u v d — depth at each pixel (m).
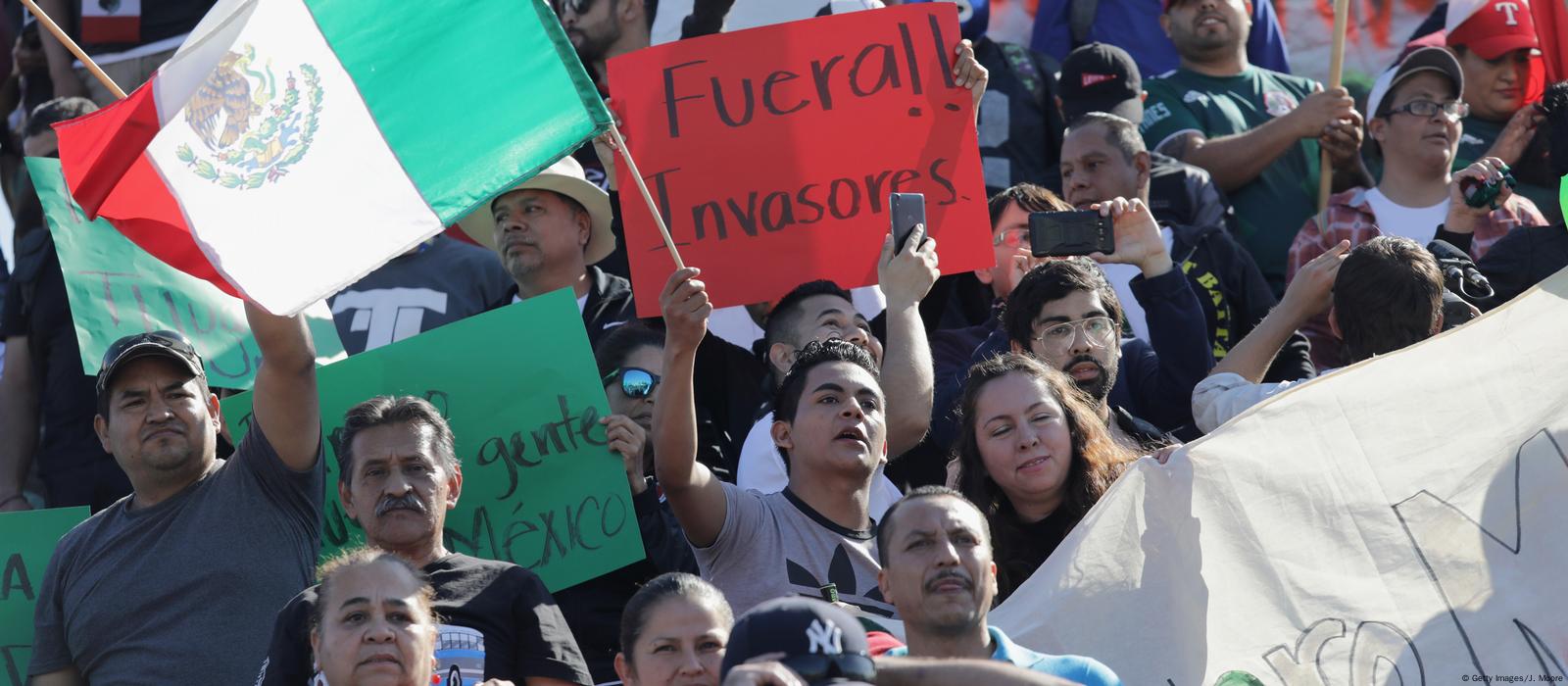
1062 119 13.50
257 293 8.44
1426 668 7.92
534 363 9.91
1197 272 12.04
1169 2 14.29
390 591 7.55
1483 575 8.03
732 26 13.73
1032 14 15.29
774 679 5.08
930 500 7.37
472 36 8.73
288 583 9.02
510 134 8.60
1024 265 11.53
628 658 7.54
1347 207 12.95
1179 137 13.74
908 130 10.44
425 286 12.46
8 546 9.88
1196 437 10.47
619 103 10.47
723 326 11.27
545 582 9.53
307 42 8.71
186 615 8.94
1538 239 11.49
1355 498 8.17
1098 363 10.01
